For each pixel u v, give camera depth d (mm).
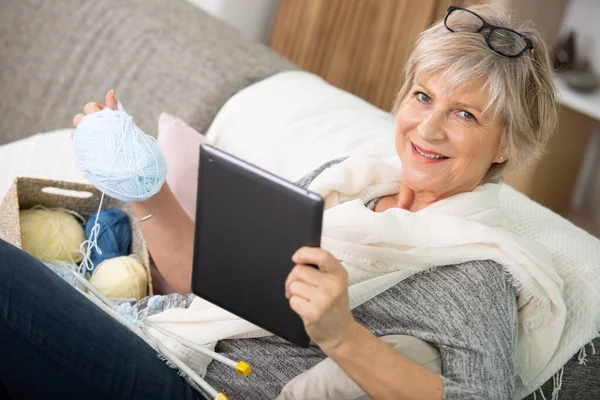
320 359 1283
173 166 1724
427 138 1249
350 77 2793
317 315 997
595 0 2734
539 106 1261
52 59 2342
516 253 1246
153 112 2061
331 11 2814
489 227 1271
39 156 1871
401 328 1236
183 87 2037
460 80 1211
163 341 1344
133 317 1399
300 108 1848
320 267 993
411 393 1056
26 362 1201
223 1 2785
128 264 1580
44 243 1628
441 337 1187
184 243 1549
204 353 1270
